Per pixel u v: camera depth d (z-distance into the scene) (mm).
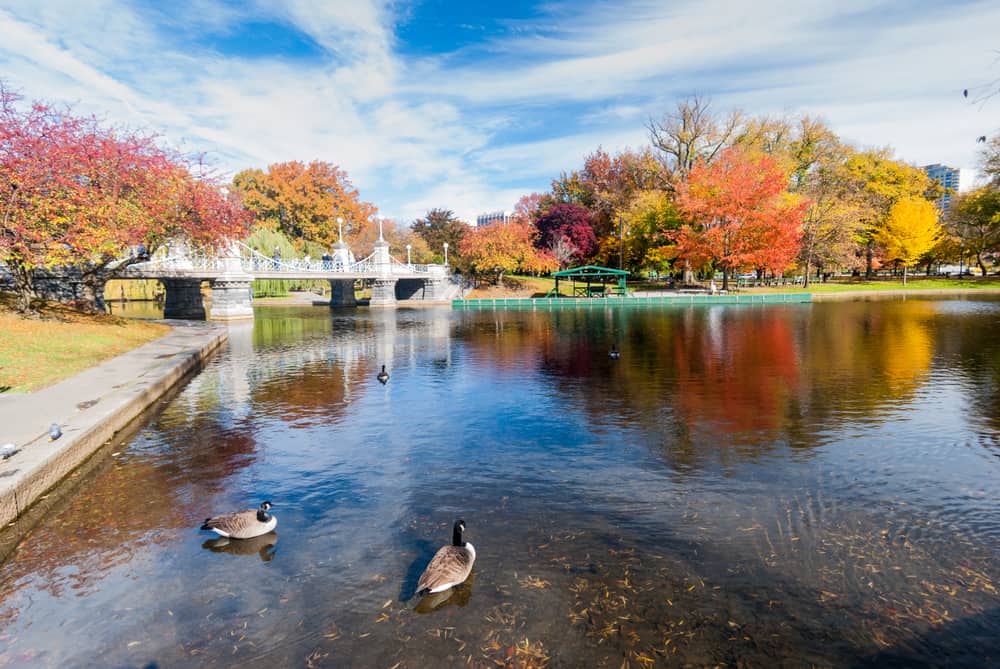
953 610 6164
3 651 5723
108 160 27109
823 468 10594
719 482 9984
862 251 83000
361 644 5715
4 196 23094
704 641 5691
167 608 6418
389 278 67125
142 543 7973
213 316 48781
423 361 24469
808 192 68875
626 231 78062
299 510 9031
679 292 68688
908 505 8914
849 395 16391
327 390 18344
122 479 10438
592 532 8133
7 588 6883
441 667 5355
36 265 24062
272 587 6805
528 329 38531
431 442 12586
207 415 15109
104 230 25172
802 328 34594
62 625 6145
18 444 10375
